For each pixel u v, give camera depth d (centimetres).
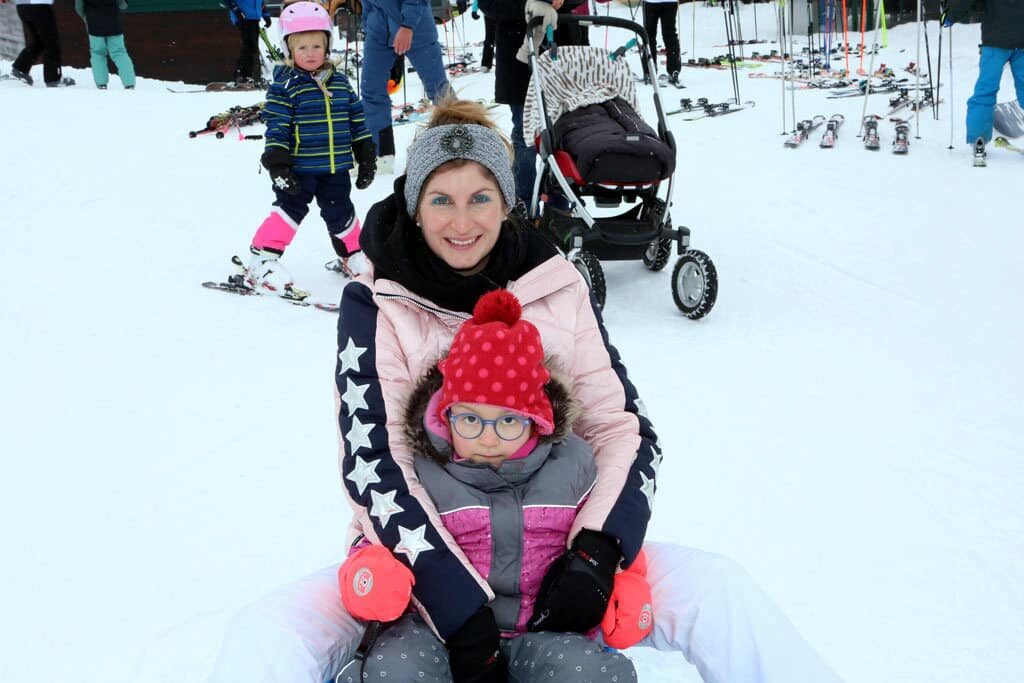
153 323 474
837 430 374
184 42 1334
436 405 190
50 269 544
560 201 558
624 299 533
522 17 592
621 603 182
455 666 175
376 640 175
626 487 191
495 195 201
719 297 529
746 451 357
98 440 359
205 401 393
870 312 502
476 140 199
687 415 386
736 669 183
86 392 398
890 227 643
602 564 181
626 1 1864
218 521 308
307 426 372
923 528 307
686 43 1673
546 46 580
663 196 728
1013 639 255
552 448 194
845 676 240
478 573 182
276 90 505
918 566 287
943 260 579
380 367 202
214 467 341
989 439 366
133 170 756
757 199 715
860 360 441
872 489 330
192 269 555
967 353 448
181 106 1042
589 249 515
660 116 539
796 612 265
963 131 911
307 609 184
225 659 173
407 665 169
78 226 620
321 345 455
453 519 185
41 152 790
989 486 332
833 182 755
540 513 185
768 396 404
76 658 246
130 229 620
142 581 278
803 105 1059
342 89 516
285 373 421
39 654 247
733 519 312
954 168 788
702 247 612
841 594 274
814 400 400
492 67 1330
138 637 253
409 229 208
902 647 252
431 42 726
